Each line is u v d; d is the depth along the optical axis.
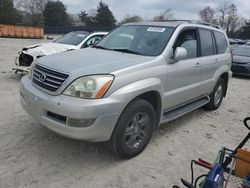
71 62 3.97
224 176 2.99
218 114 6.71
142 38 4.95
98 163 3.96
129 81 3.81
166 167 4.02
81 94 3.51
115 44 5.12
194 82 5.45
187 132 5.36
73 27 61.78
